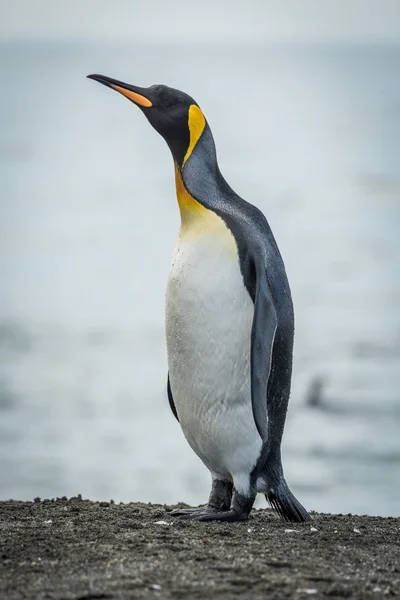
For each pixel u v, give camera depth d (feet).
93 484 54.75
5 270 157.99
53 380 81.87
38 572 16.07
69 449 61.21
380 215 225.56
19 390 78.02
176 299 20.83
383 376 80.74
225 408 20.67
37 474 56.54
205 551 17.49
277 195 273.13
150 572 16.05
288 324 20.70
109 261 168.45
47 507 22.39
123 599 14.70
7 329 105.91
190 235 21.06
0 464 58.34
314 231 197.67
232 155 409.08
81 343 98.53
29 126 627.05
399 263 154.71
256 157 398.62
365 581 16.08
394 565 17.30
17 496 52.90
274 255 20.79
